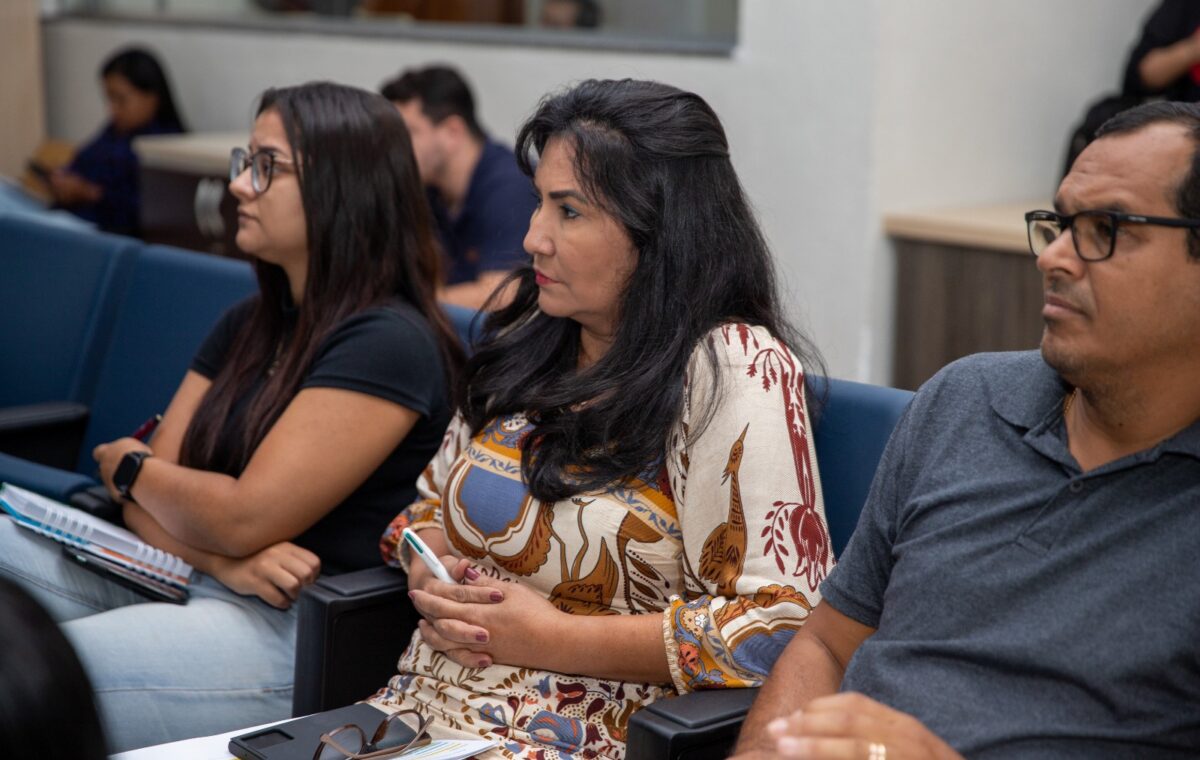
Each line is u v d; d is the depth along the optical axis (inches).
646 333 64.6
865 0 141.1
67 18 254.1
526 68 180.2
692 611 60.9
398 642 73.0
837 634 58.3
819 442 69.4
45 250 117.3
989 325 140.8
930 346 146.3
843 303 149.2
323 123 81.0
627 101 65.2
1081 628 48.9
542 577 64.7
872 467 67.5
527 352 70.3
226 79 224.1
